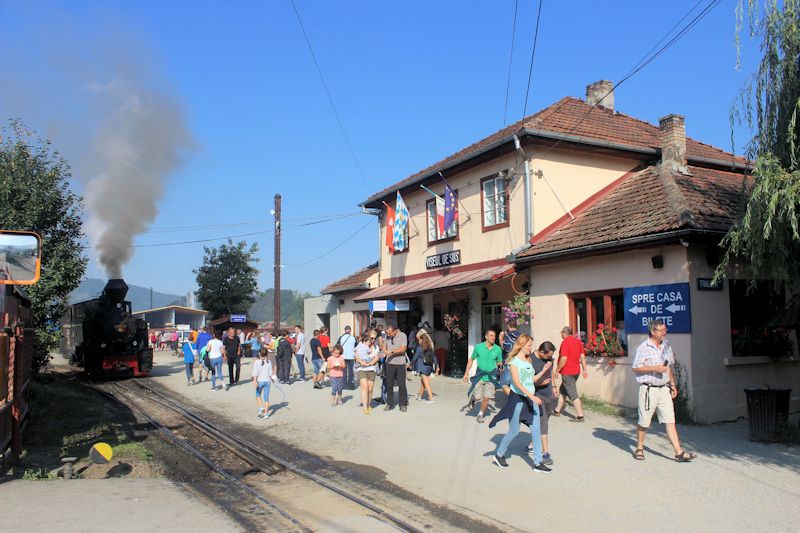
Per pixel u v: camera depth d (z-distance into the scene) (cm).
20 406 896
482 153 1650
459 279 1664
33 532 555
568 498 679
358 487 768
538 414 798
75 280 1869
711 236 1088
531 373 804
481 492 713
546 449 823
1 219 1719
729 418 1107
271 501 719
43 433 1128
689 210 1116
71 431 1169
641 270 1184
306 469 866
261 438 1095
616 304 1265
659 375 823
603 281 1272
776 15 830
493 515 635
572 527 592
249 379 2106
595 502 662
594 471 781
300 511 676
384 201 2241
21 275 845
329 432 1104
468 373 1241
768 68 846
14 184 1772
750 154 877
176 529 580
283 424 1207
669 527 583
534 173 1553
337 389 1413
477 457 873
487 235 1705
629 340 1205
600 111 1866
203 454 998
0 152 1803
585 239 1309
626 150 1636
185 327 5909
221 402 1551
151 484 763
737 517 605
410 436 1030
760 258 846
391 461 878
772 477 738
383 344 1531
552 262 1395
